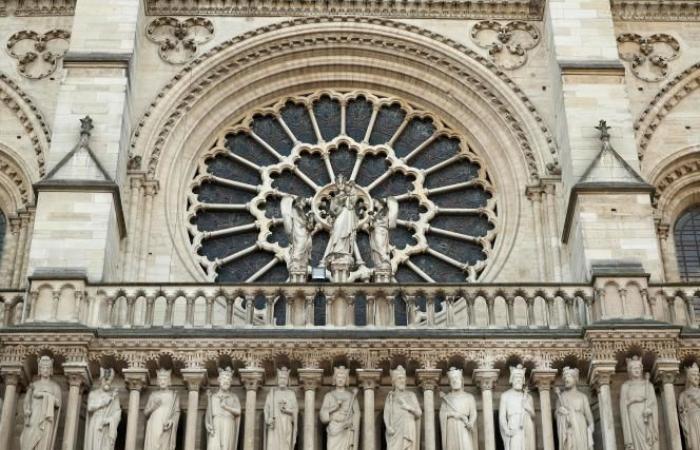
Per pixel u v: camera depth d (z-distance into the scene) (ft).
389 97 183.83
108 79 168.35
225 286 151.02
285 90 183.21
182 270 166.61
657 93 179.83
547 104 177.27
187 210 173.37
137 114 174.29
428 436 140.97
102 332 145.48
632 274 151.12
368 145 179.63
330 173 176.96
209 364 145.28
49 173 158.61
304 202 160.04
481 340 146.20
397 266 170.19
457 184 176.76
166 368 145.38
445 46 182.29
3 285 166.61
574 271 161.17
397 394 142.51
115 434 140.77
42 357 143.13
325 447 143.33
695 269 173.58
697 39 184.44
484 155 178.50
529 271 167.02
